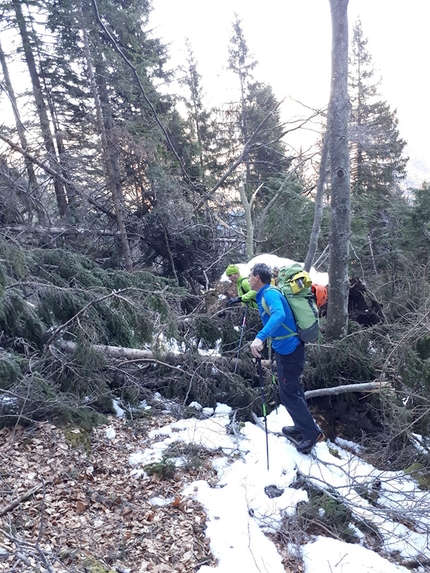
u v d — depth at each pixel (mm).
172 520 3480
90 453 4172
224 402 5637
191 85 23719
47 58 12844
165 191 10977
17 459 3887
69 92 12109
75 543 3096
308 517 3738
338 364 5641
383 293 9656
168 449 4395
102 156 10094
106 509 3514
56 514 3342
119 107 12180
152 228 11523
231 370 5801
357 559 3301
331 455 4695
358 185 17047
